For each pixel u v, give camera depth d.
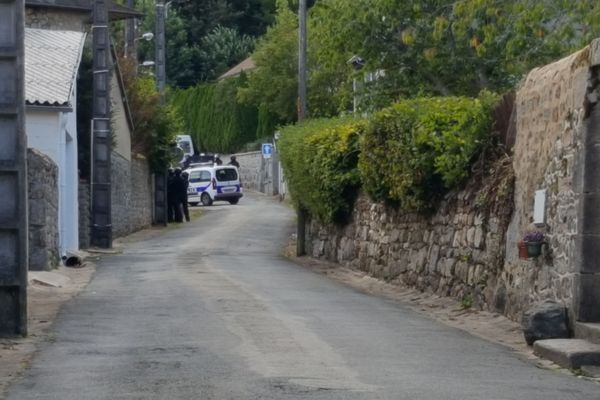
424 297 24.25
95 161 39.84
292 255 39.16
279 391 12.18
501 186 20.56
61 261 31.92
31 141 32.75
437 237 24.59
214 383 12.69
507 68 29.62
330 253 35.72
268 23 105.44
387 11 33.44
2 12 16.66
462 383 12.95
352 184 32.69
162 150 58.94
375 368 13.92
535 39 28.03
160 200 59.62
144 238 48.47
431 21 32.91
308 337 16.58
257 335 16.72
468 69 33.44
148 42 93.94
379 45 34.00
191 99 102.75
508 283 19.97
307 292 24.30
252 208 73.31
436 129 23.45
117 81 47.81
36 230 28.27
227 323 18.14
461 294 22.53
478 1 25.73
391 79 34.72
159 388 12.41
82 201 39.66
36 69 34.69
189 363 14.13
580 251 16.23
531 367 14.53
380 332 17.58
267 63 77.56
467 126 22.56
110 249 39.69
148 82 58.66
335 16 34.06
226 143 99.62
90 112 43.12
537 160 18.81
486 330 18.69
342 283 28.25
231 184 80.62
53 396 12.02
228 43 104.12
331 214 33.78
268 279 27.48
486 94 23.50
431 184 24.42
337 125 34.19
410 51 33.62
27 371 13.74
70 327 17.98
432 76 33.94
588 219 16.25
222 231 51.25
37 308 20.84
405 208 26.19
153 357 14.66
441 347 16.12
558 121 17.77
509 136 21.36
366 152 28.23
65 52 36.62
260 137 95.62
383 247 29.22
